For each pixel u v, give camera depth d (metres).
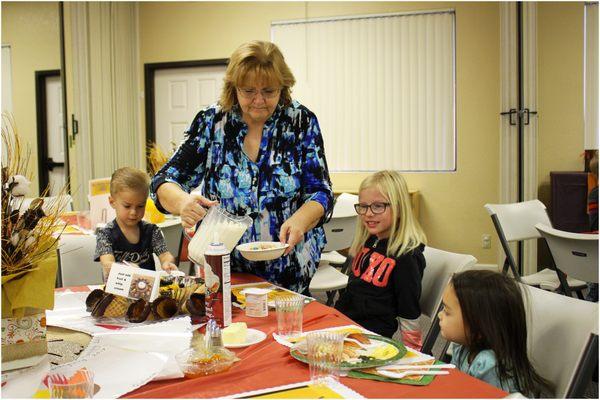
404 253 1.84
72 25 5.08
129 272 1.38
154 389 0.95
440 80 5.27
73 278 2.37
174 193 1.70
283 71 1.67
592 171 4.57
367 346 1.14
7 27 5.04
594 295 2.94
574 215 4.77
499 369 1.20
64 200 1.27
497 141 5.15
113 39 5.61
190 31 5.90
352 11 5.44
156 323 1.30
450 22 5.21
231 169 1.80
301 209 1.71
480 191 5.21
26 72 5.12
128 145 5.88
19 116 5.07
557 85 5.06
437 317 1.52
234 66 1.62
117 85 5.68
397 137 5.40
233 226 1.48
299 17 5.58
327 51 5.53
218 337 1.13
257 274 1.87
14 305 0.98
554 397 1.21
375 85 5.43
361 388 0.95
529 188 4.72
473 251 5.24
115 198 2.29
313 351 1.00
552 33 5.04
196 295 1.38
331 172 5.57
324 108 5.57
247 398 0.91
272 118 1.79
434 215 5.32
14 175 1.03
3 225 0.99
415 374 1.00
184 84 6.02
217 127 1.81
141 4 6.02
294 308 1.28
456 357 1.36
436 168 5.32
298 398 0.91
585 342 1.06
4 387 0.95
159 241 2.46
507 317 1.22
